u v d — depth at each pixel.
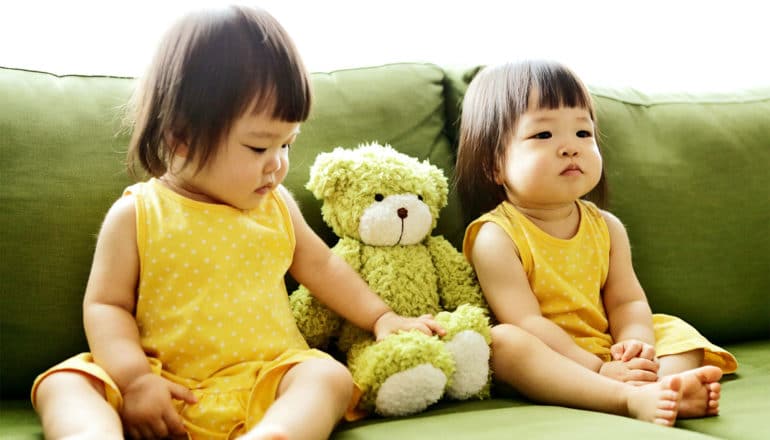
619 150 1.45
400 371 1.07
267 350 1.09
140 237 1.08
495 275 1.28
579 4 1.87
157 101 1.08
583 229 1.34
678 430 0.93
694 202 1.45
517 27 1.83
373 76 1.41
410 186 1.26
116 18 1.53
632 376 1.12
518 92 1.31
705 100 1.55
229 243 1.11
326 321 1.23
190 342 1.06
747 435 0.94
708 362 1.25
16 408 1.08
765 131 1.51
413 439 0.91
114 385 0.97
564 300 1.30
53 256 1.14
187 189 1.13
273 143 1.08
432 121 1.43
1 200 1.13
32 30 1.49
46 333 1.13
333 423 0.96
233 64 1.05
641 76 1.91
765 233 1.46
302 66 1.09
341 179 1.24
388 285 1.23
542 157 1.28
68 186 1.16
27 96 1.20
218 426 1.00
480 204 1.40
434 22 1.77
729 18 1.94
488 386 1.17
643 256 1.42
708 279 1.43
